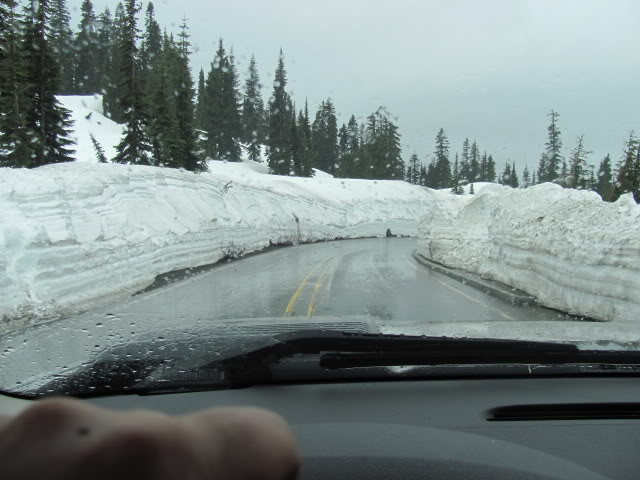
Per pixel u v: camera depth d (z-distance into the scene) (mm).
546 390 2627
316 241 39469
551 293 9328
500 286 11672
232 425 881
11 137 22391
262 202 31797
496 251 12852
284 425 938
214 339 2945
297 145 64812
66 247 9602
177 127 32031
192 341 3012
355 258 21969
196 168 34312
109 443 731
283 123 64000
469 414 2361
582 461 2041
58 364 3385
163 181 19203
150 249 13828
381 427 2215
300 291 11312
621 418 2412
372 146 68812
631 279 6914
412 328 3379
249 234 25172
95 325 5781
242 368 2643
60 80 26344
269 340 2816
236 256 22250
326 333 2875
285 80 63062
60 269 9141
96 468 716
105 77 42250
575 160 36812
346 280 13719
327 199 47656
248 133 66625
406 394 2561
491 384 2715
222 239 20828
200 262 17875
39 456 734
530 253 10461
